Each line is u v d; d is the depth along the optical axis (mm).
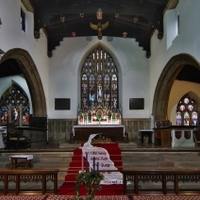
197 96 19188
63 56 18281
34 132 14086
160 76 15406
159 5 14383
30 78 15117
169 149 10836
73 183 8047
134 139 17828
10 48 10906
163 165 10141
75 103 17984
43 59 16766
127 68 18391
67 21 16719
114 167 9500
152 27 16203
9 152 10656
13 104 19844
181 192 6078
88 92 18984
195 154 10750
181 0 12133
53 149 11094
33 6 13984
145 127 17875
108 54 19281
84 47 18359
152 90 17453
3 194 6098
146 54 18328
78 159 10320
